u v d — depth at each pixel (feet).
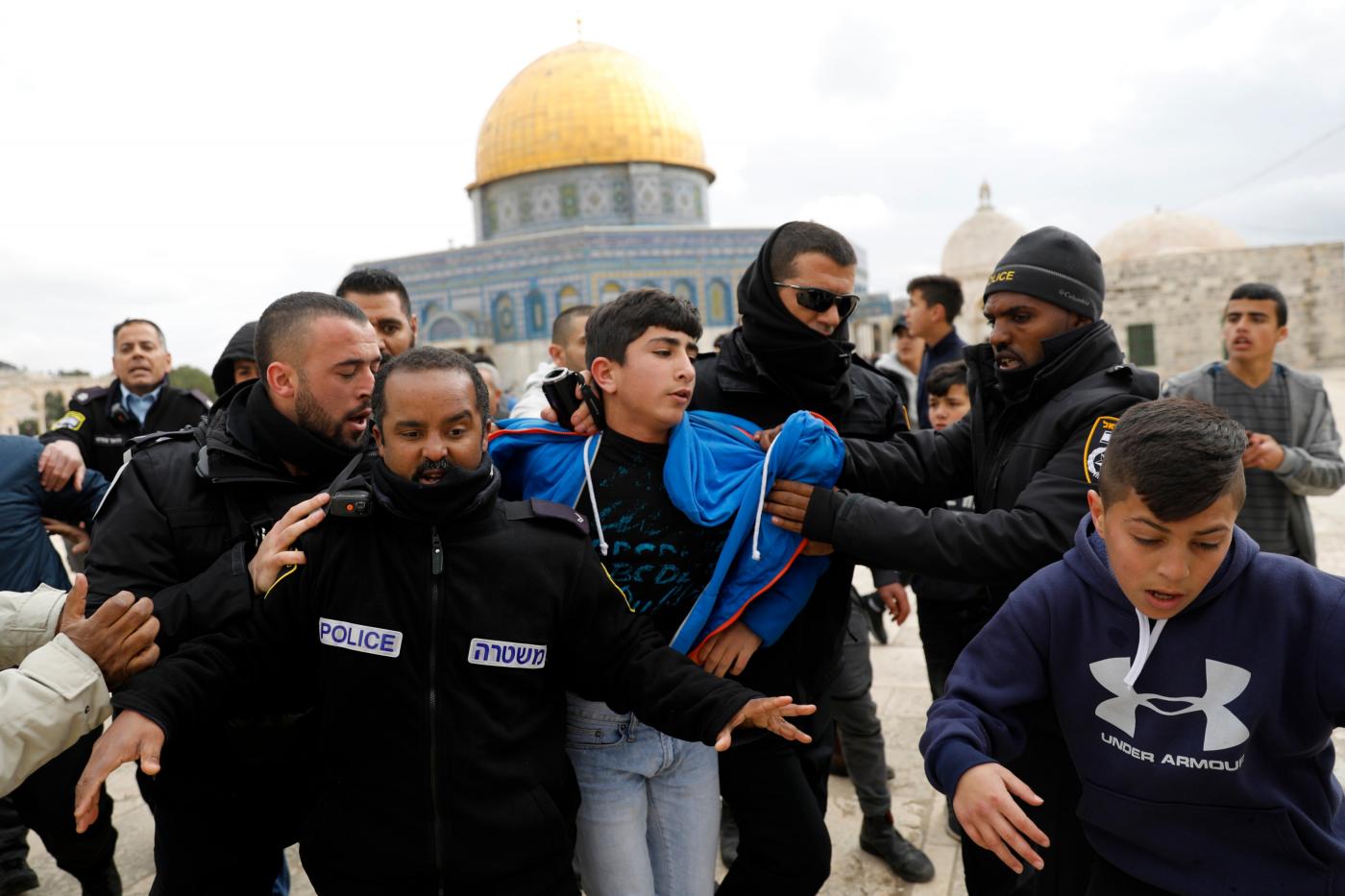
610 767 7.80
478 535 6.64
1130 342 111.34
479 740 6.43
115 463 15.79
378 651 6.43
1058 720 6.73
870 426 9.75
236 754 7.47
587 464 7.88
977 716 6.27
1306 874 5.69
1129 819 6.02
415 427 6.30
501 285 118.93
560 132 122.31
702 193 131.44
